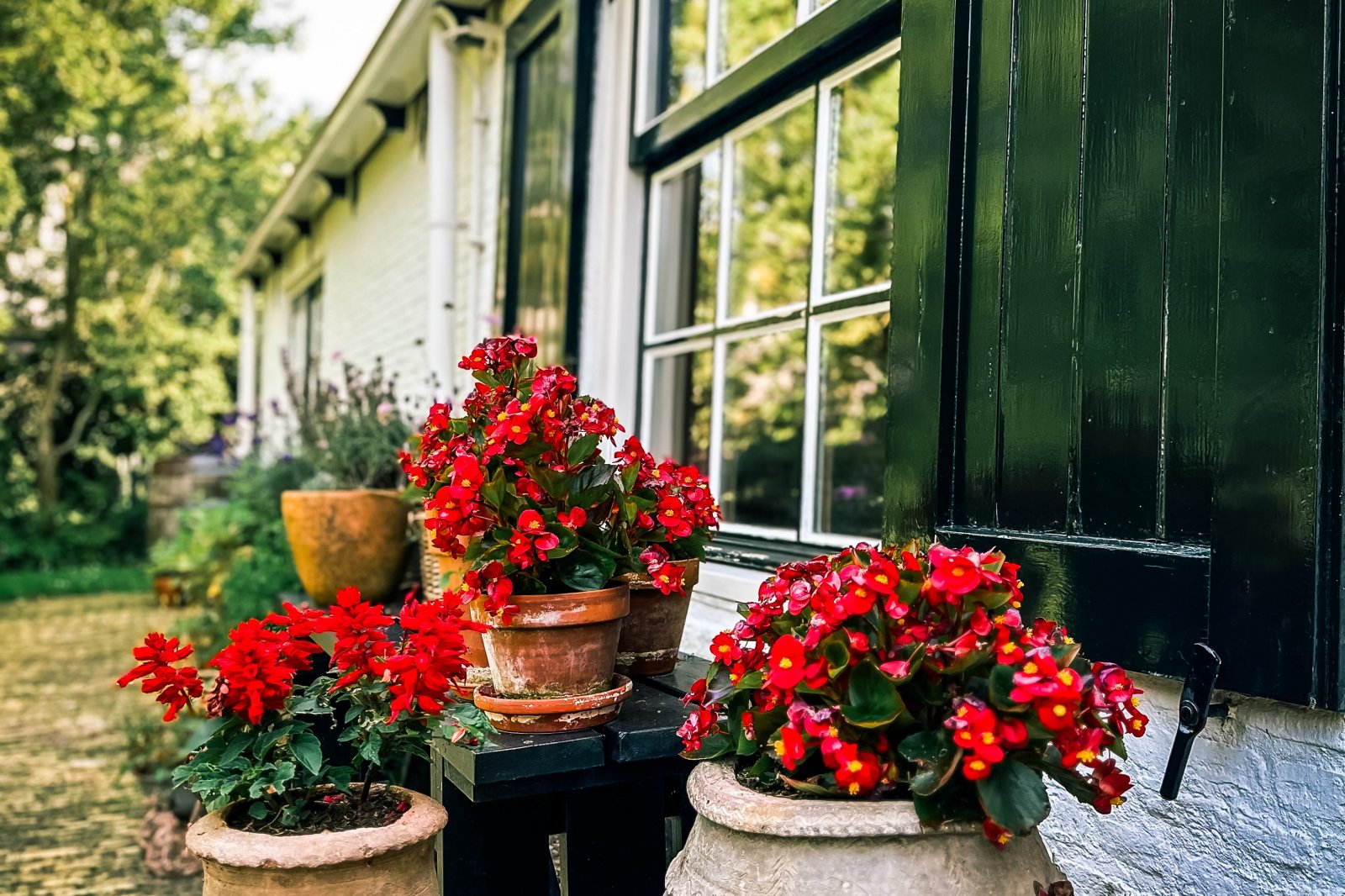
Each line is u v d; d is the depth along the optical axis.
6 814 4.21
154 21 12.87
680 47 3.23
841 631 1.26
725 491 3.71
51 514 13.16
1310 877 1.29
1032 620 1.53
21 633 8.77
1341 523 1.18
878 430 4.30
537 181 3.90
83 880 3.50
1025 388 1.58
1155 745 1.49
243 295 12.66
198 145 13.63
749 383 4.38
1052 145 1.55
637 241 3.38
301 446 5.06
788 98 2.68
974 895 1.18
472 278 4.79
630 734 1.71
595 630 1.72
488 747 1.63
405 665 1.47
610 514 1.87
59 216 13.39
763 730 1.35
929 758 1.19
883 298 2.50
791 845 1.21
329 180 7.92
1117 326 1.44
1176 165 1.36
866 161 4.92
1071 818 1.64
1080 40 1.51
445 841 1.88
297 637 1.62
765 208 5.17
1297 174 1.22
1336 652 1.18
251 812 1.50
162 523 10.67
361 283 7.50
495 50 4.62
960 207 1.72
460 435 1.76
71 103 11.77
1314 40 1.21
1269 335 1.25
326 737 2.40
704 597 2.63
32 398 13.73
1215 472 1.30
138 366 13.43
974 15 1.71
